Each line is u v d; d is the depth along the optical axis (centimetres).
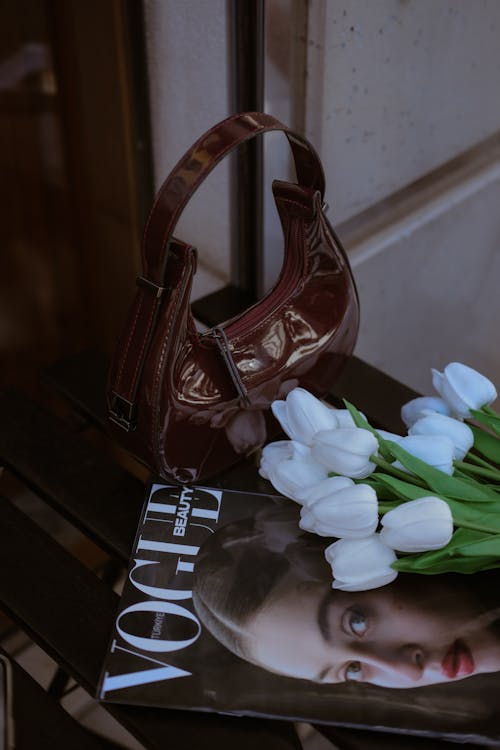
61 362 77
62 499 63
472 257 108
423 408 59
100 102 89
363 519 49
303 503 54
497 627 52
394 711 48
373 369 76
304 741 73
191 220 92
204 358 59
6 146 94
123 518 62
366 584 52
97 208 99
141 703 49
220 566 56
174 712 49
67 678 79
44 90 92
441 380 58
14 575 58
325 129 80
